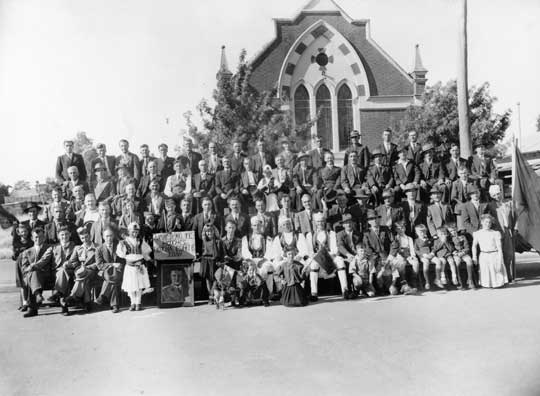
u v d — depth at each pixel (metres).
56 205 9.77
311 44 16.39
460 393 4.99
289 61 16.11
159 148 11.57
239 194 10.93
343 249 9.73
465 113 12.45
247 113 14.56
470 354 5.95
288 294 8.91
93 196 10.16
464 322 7.27
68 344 6.94
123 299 9.77
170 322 7.93
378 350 6.22
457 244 9.96
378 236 9.86
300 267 9.30
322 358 6.02
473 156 11.70
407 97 16.94
